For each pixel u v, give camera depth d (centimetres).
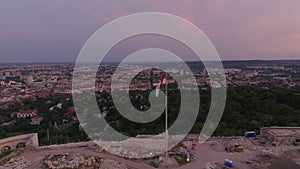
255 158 4091
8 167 3741
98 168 3653
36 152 4366
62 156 4094
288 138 4819
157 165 3809
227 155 4225
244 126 5966
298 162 3947
